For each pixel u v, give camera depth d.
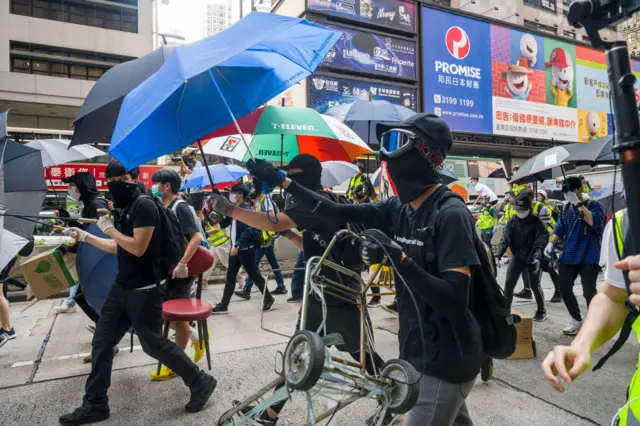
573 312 4.80
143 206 2.86
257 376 3.72
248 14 2.09
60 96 26.88
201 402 3.10
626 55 0.92
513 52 22.88
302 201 2.00
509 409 3.12
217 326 5.23
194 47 1.92
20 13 26.50
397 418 2.55
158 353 2.99
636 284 0.90
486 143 22.09
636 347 4.36
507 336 1.69
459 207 1.58
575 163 5.57
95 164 12.03
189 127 2.11
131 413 3.07
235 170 7.33
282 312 5.89
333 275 2.47
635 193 0.89
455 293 1.43
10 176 3.09
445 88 20.41
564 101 24.72
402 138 1.65
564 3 31.78
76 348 4.48
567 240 4.80
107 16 28.66
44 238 4.27
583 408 3.12
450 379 1.57
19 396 3.35
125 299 2.95
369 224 2.01
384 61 18.55
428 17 20.03
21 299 6.81
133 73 2.83
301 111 3.31
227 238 7.38
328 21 17.48
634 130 0.89
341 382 1.31
